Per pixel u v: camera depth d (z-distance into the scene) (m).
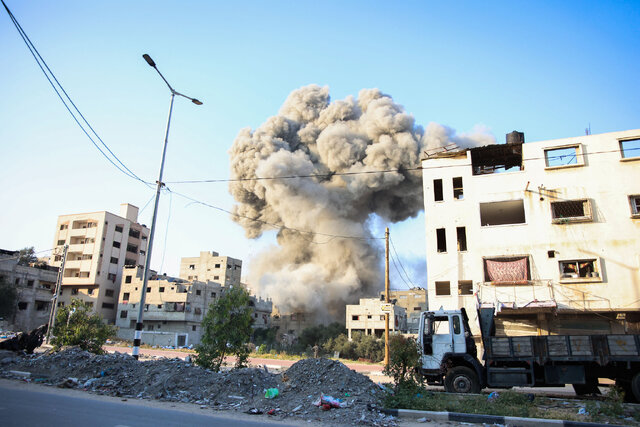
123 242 66.81
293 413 9.30
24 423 7.02
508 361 13.28
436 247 28.22
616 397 10.62
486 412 9.54
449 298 26.94
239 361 14.65
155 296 58.72
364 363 40.97
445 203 28.86
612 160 26.14
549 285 25.22
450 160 29.64
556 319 24.98
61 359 14.27
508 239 26.89
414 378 11.47
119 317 60.19
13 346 18.03
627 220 24.97
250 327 15.03
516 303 25.44
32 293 58.09
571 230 25.81
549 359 12.81
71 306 19.56
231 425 7.80
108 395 10.79
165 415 8.40
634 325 23.72
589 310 24.19
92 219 64.69
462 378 13.39
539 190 26.91
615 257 24.66
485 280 26.70
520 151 28.84
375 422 8.69
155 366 12.89
